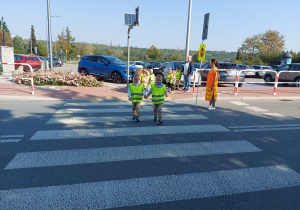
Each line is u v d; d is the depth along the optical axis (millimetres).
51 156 4109
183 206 2893
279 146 4953
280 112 8156
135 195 3062
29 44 79375
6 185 3195
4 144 4578
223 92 12023
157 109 6449
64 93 10531
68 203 2861
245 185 3391
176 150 4562
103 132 5469
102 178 3455
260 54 53156
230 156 4383
